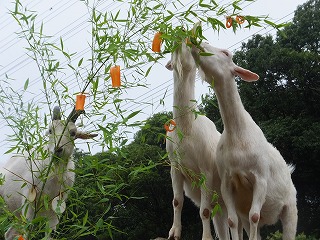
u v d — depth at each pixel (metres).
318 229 7.81
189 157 3.13
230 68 2.97
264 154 3.01
